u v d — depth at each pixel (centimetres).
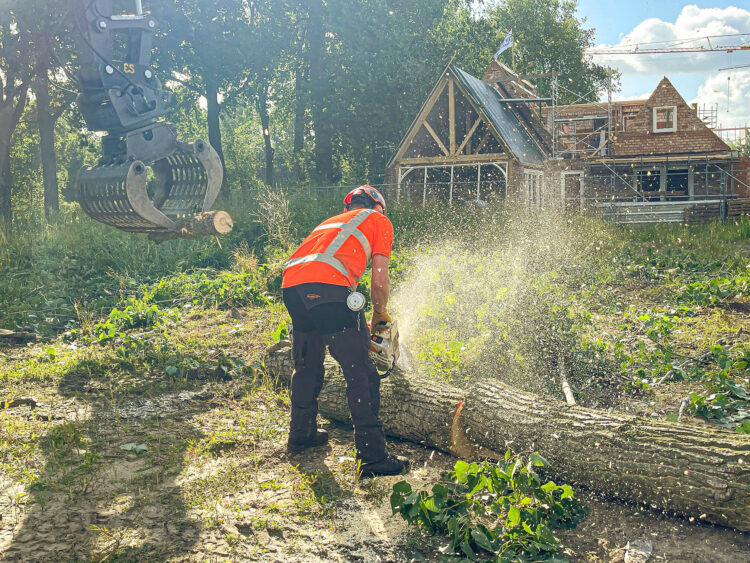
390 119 2792
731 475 275
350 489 337
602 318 714
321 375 391
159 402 477
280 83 3369
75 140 3991
